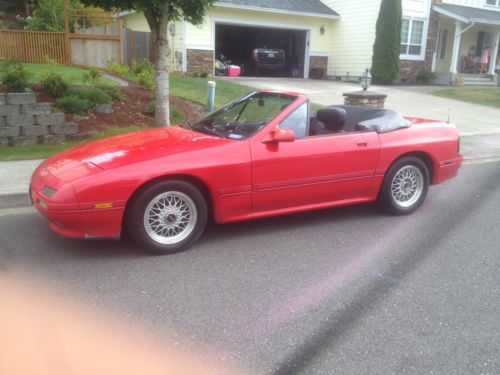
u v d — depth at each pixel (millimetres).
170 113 9961
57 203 3930
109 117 9148
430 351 3002
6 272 3982
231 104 5543
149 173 4129
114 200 4035
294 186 4891
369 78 11742
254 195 4691
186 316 3338
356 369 2803
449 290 3844
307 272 4117
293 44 25109
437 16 23047
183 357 2865
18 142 7961
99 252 4430
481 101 16844
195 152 4391
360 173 5301
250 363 2830
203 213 4492
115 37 15430
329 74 25000
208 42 20484
